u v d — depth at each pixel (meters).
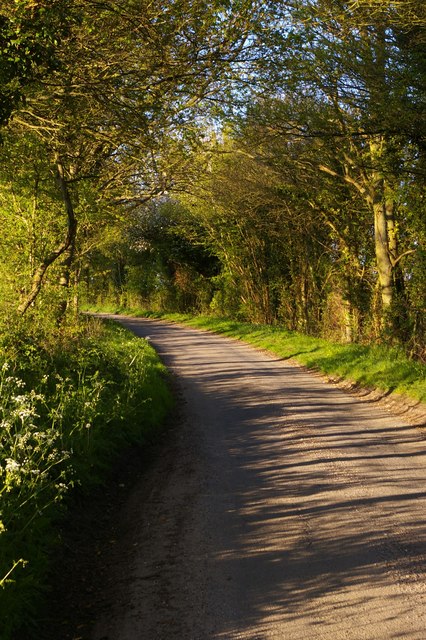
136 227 44.47
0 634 4.03
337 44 13.85
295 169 22.17
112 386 11.74
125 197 17.67
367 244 24.11
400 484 7.31
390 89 13.49
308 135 16.53
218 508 6.78
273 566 5.15
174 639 4.07
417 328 18.08
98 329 20.78
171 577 5.08
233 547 5.63
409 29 13.06
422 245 19.12
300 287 32.38
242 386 15.68
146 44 9.45
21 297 14.19
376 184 20.00
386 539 5.60
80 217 15.88
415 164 15.88
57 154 13.09
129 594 4.83
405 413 11.77
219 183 22.92
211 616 4.35
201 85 10.34
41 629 4.37
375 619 4.14
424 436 9.91
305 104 16.27
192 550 5.63
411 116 13.52
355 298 24.53
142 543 5.92
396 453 8.84
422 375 13.64
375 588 4.61
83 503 6.90
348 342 24.83
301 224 29.30
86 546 5.93
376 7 12.63
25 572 4.81
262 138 17.94
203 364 20.28
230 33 9.43
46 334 13.41
